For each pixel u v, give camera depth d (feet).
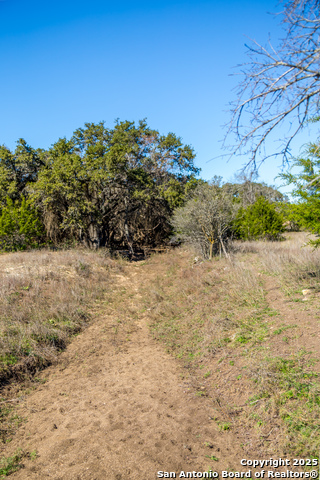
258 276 29.89
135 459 11.41
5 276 33.22
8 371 18.30
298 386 12.79
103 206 67.21
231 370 16.33
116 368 20.12
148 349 22.80
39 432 13.75
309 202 22.12
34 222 56.85
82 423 14.16
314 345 15.19
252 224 57.26
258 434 11.73
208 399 14.93
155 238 87.35
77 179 60.03
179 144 78.23
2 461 11.78
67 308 28.66
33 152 68.64
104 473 10.84
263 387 13.61
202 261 43.34
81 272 40.78
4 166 66.69
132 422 13.88
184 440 12.26
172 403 15.24
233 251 44.11
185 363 19.47
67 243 67.92
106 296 34.94
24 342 21.42
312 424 11.03
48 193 58.75
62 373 19.74
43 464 11.58
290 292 23.32
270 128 9.34
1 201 65.77
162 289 36.83
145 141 80.53
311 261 28.17
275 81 8.73
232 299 26.08
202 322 24.45
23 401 16.43
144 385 17.49
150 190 73.41
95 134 69.97
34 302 28.71
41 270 37.99
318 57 8.00
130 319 29.17
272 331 18.19
